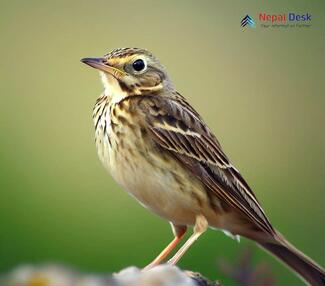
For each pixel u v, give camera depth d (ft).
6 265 45.11
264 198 52.65
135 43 57.93
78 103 54.60
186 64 56.59
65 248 46.70
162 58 57.06
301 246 48.83
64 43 58.29
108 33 58.54
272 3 58.90
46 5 59.93
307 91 56.59
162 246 46.19
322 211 51.88
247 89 56.24
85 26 58.95
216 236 42.63
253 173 53.78
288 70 57.72
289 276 42.39
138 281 26.40
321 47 57.82
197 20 58.90
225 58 57.57
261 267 25.00
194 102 55.21
